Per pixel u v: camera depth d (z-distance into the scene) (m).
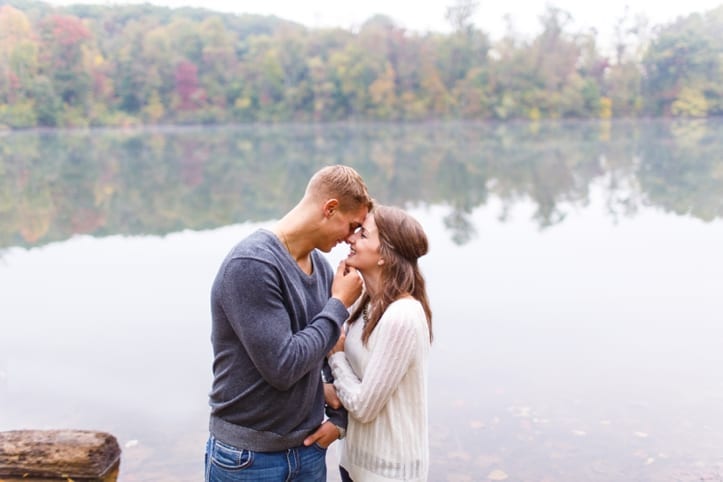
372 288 2.15
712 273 9.05
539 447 3.94
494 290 8.24
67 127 48.09
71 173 30.77
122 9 58.03
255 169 33.66
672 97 41.47
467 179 27.53
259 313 1.90
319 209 2.08
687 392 4.82
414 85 61.00
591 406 4.59
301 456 2.12
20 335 6.42
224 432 2.06
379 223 2.11
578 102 53.59
